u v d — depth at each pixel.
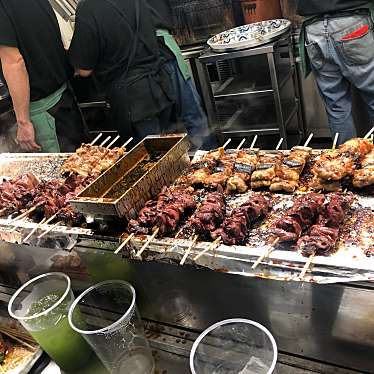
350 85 1.09
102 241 0.54
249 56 1.19
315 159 0.60
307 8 1.01
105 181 0.61
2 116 1.19
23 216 0.66
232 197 0.58
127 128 1.09
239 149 0.68
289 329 0.48
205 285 0.50
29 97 1.04
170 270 0.51
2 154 0.93
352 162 0.52
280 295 0.45
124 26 0.98
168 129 1.17
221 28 1.35
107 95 1.09
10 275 0.74
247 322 0.42
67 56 1.12
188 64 1.37
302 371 0.47
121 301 0.53
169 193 0.57
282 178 0.56
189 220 0.52
